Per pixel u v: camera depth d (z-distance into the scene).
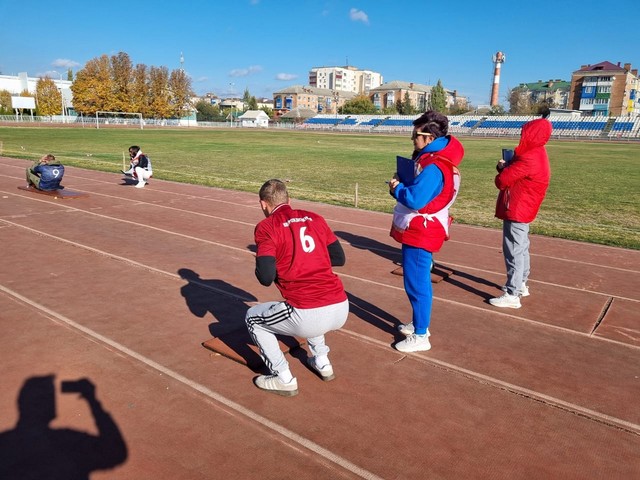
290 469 2.97
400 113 115.31
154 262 7.11
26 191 12.82
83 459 2.99
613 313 5.77
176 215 10.57
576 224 11.29
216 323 5.07
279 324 3.65
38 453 3.03
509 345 4.84
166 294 5.85
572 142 66.44
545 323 5.42
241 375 4.04
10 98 85.25
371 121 102.38
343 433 3.34
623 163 30.83
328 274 3.64
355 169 22.89
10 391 3.68
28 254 7.26
